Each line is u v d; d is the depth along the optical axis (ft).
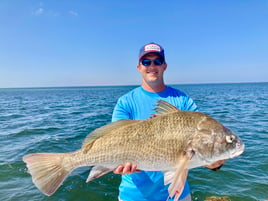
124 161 10.53
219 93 243.19
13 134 49.98
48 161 10.92
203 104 116.06
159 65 13.05
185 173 9.77
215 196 22.66
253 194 22.86
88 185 25.21
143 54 12.98
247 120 64.18
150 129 10.60
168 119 10.70
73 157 10.96
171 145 10.30
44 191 10.60
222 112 82.53
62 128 56.65
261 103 120.16
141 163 10.46
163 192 12.01
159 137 10.42
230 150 10.32
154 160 10.41
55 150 37.35
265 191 23.34
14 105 140.26
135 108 12.98
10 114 89.30
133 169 10.37
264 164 29.48
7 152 36.19
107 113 86.99
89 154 10.82
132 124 10.94
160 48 13.25
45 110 105.29
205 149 10.17
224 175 26.86
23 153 35.53
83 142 11.07
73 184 25.29
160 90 13.48
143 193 12.09
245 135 45.09
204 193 23.34
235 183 25.05
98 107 116.88
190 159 10.10
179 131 10.37
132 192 12.24
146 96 13.23
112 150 10.59
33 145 40.09
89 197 23.22
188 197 12.82
